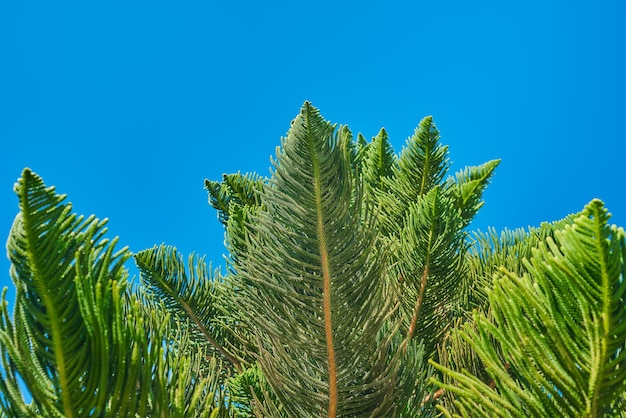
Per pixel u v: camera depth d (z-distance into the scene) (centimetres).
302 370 227
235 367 332
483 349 159
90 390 146
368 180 506
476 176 466
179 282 360
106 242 157
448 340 325
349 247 214
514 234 375
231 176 464
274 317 221
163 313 275
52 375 147
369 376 223
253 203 461
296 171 208
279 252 221
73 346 145
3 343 145
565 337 145
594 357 142
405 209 431
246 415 254
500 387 155
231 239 330
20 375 145
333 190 210
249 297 237
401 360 232
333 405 218
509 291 154
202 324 355
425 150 454
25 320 146
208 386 228
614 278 138
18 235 143
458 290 355
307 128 203
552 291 147
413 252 341
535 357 148
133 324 156
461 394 156
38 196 142
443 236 333
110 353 150
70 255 149
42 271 142
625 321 140
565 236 144
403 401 224
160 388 157
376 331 219
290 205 212
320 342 216
